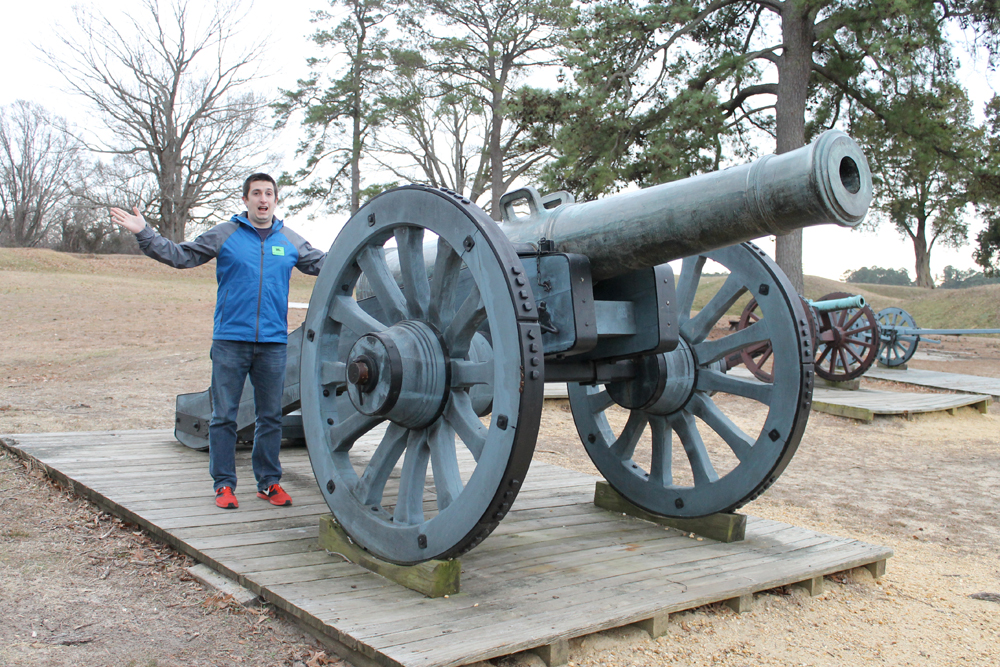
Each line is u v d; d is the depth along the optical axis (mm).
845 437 8219
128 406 7625
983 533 4621
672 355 3598
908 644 2818
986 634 2957
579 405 4172
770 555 3387
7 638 2459
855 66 14562
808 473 6359
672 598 2775
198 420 4852
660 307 3023
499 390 2449
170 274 29078
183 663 2361
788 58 14516
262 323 3729
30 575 3008
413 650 2234
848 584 3414
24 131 44469
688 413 3734
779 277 3398
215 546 3168
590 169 14578
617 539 3568
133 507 3646
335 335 3295
